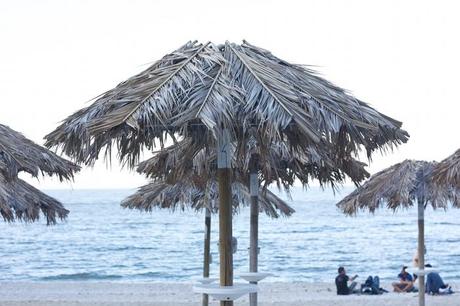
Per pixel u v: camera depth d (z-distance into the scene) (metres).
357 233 79.62
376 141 7.82
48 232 85.75
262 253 59.16
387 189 15.00
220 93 6.92
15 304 24.31
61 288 32.06
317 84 7.50
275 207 15.55
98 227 92.50
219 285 7.93
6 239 76.56
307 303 24.62
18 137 10.38
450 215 114.50
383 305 24.05
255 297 11.77
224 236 7.86
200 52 7.53
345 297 27.00
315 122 7.06
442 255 57.28
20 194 12.23
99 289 31.47
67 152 7.64
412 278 28.67
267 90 6.98
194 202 15.55
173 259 55.72
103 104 7.43
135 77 7.53
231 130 7.30
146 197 15.77
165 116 6.85
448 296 26.27
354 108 7.46
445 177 12.24
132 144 7.39
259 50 7.83
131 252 61.38
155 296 28.20
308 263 52.44
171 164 10.94
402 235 76.88
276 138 7.17
